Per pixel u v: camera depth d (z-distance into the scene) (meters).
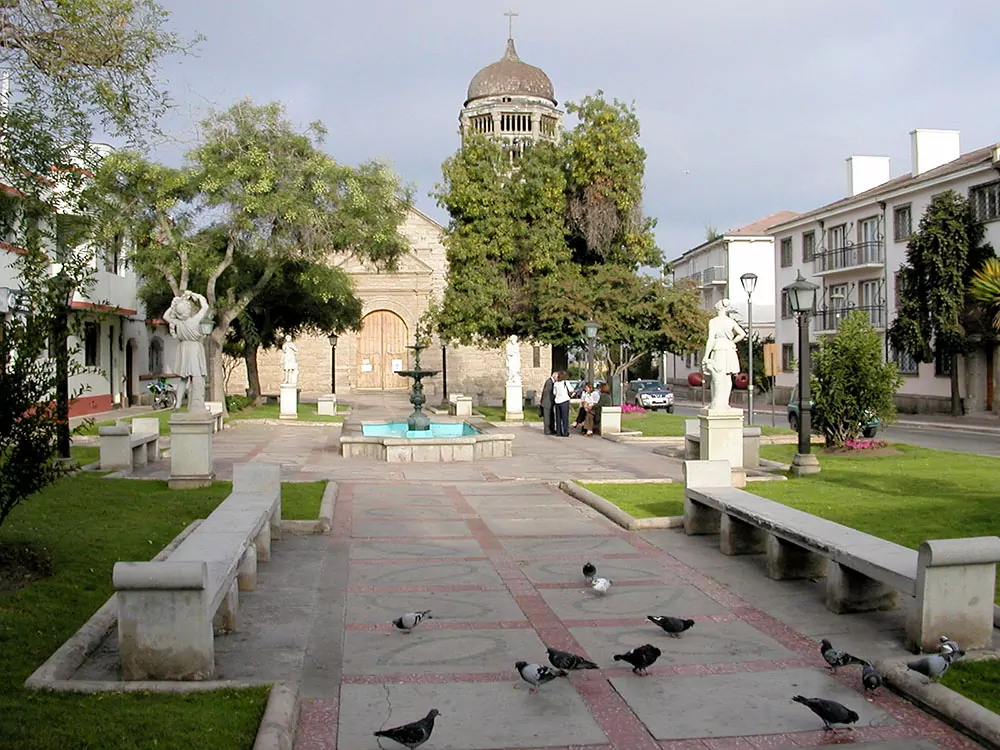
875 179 44.50
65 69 11.57
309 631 6.71
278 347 40.69
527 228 33.75
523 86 53.19
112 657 5.88
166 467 16.61
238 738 4.52
